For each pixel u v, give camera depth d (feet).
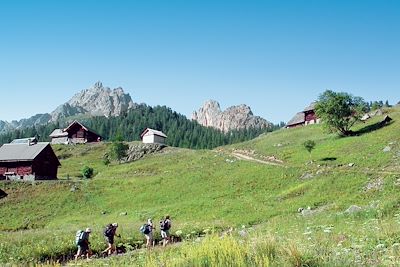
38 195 235.81
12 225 190.70
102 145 464.24
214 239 40.83
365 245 50.62
